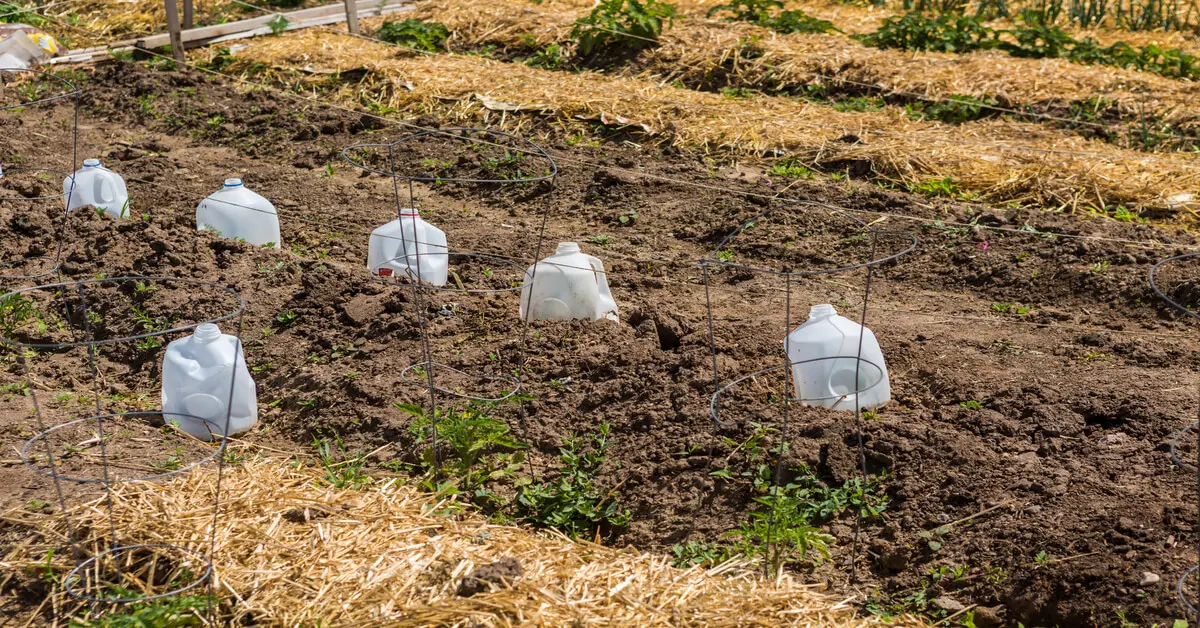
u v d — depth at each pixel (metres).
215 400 4.67
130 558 3.57
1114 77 10.16
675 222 7.29
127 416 4.78
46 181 7.99
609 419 4.65
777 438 4.28
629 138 9.04
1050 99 9.71
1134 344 5.04
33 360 5.34
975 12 14.17
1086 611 3.46
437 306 5.61
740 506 4.07
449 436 4.42
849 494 4.06
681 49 11.05
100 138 9.43
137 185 8.09
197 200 7.78
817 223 7.05
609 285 6.25
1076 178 7.70
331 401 4.89
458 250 6.85
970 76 10.18
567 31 11.82
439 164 8.52
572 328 5.30
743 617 3.34
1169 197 7.42
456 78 10.36
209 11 13.59
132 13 13.35
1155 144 8.84
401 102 10.03
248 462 4.39
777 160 8.41
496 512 4.23
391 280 5.95
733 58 10.82
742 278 6.36
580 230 7.28
